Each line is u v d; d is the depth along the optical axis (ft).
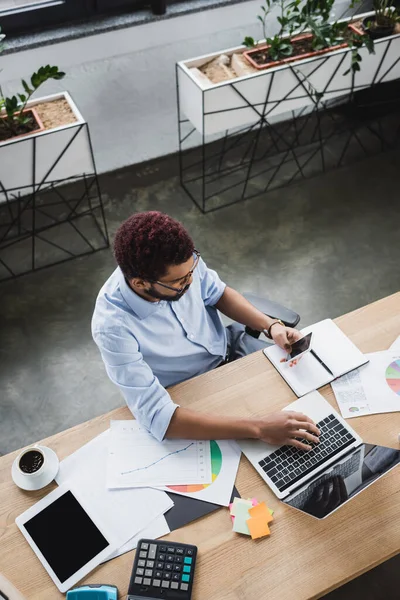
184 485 4.50
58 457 4.66
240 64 8.54
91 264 9.14
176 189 10.20
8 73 8.61
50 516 4.35
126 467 4.59
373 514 4.29
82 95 9.28
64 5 8.61
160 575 4.03
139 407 4.75
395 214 9.71
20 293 8.80
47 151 7.88
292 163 10.57
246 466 4.60
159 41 9.16
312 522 4.27
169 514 4.36
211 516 4.34
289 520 4.29
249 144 10.94
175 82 9.78
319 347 5.29
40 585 4.07
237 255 9.20
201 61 8.75
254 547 4.17
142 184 10.30
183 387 5.05
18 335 8.34
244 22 9.55
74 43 8.64
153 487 4.49
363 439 4.70
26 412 7.57
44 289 8.85
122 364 4.70
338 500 4.36
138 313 4.77
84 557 4.16
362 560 4.08
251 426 4.66
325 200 9.96
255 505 4.36
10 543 4.24
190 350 5.42
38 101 8.35
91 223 9.71
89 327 8.41
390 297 5.69
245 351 5.97
